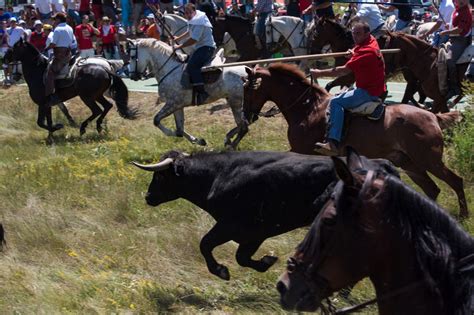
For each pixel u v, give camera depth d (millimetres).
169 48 15797
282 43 20734
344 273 4324
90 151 16312
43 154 16641
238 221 7934
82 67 18344
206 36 15391
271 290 8453
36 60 18719
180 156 8320
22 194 12414
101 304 8094
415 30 22172
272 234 7910
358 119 10164
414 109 10242
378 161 5367
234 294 8391
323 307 4469
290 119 11008
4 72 26344
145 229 10742
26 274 8867
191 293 8438
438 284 4270
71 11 26469
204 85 15477
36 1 26891
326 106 10734
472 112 12906
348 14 22141
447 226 4301
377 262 4340
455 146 12359
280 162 7785
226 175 7996
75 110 21812
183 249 9633
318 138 10703
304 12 20234
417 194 4328
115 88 18359
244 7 26344
